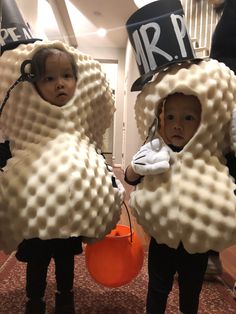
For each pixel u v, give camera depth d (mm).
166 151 712
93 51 5000
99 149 868
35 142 756
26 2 1609
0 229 734
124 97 4930
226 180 693
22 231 705
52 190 688
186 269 748
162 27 742
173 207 678
